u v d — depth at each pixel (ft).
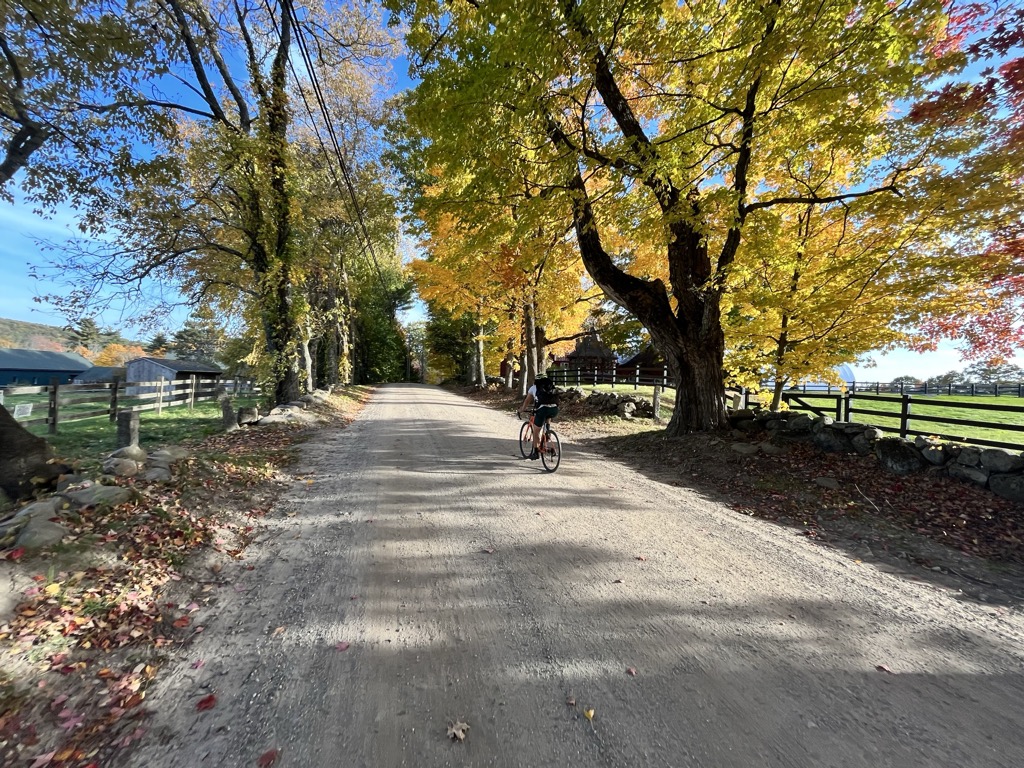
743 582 12.82
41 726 7.51
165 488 16.66
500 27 19.51
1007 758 7.13
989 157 18.54
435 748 7.17
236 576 12.94
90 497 13.99
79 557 11.66
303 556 14.17
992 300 22.99
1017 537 15.65
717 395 30.42
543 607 11.30
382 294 148.46
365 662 9.21
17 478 14.87
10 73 22.29
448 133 23.90
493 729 7.57
